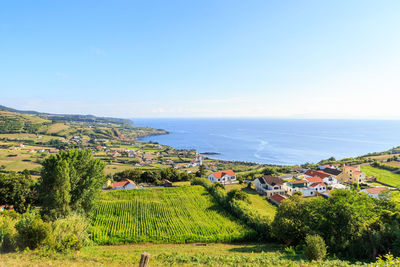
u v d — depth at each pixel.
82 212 34.88
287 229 33.81
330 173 97.31
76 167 36.34
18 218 25.62
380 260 11.59
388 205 34.28
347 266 20.84
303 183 75.62
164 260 21.14
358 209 29.39
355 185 74.31
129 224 46.12
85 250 23.44
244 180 92.50
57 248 19.81
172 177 101.50
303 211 35.81
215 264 20.34
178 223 46.78
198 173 110.69
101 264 17.81
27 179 63.22
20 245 19.53
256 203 64.62
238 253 29.86
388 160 108.19
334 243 28.38
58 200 31.81
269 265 20.48
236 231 42.47
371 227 29.98
